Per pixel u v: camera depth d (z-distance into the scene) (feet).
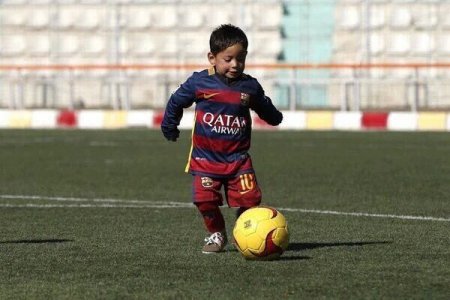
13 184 56.18
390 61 134.51
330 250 31.09
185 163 69.87
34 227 37.76
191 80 29.76
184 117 116.67
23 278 26.40
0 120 122.93
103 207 44.88
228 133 29.58
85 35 144.15
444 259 29.25
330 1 136.98
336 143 89.30
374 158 72.64
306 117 114.52
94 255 30.32
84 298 23.62
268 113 30.53
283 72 136.05
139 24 142.31
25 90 142.82
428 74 133.90
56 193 51.37
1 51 145.79
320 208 44.19
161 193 51.29
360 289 24.43
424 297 23.47
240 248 28.81
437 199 47.50
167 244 32.76
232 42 28.91
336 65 114.21
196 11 140.26
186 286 24.95
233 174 29.78
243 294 23.86
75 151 81.76
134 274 26.78
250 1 138.31
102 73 142.41
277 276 26.22
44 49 145.69
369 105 133.08
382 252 30.66
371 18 134.82
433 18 133.90
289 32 138.62
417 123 110.22
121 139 97.14
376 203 45.98
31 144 90.17
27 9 145.79
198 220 39.91
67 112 120.98
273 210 29.14
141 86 140.26
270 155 76.13
